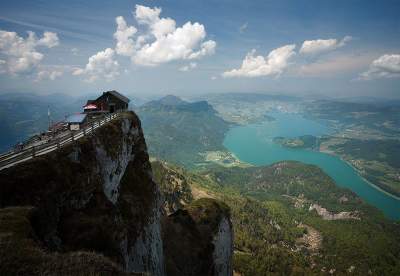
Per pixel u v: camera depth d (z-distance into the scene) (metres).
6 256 23.69
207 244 76.06
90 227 40.09
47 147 46.75
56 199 39.38
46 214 37.00
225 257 81.06
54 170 40.91
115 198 56.09
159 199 75.50
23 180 36.56
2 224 28.03
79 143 49.38
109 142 59.56
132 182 65.25
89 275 24.98
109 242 40.94
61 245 36.25
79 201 43.25
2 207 33.66
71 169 44.31
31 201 36.03
